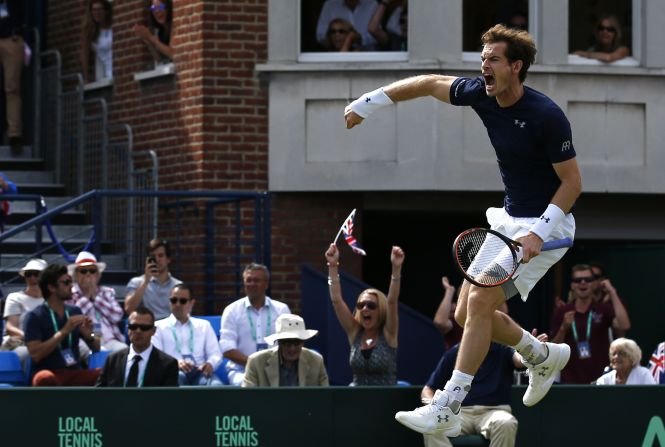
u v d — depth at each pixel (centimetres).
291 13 3269
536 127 1527
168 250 2898
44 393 1759
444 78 1619
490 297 1577
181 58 3322
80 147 3606
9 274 3225
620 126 3303
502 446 1884
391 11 3300
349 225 2383
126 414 1772
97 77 3656
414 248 3653
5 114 3841
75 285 2786
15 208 3506
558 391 1883
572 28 3341
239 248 3173
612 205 3434
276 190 3256
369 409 1812
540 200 1565
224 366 2678
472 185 3216
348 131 3241
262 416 1797
